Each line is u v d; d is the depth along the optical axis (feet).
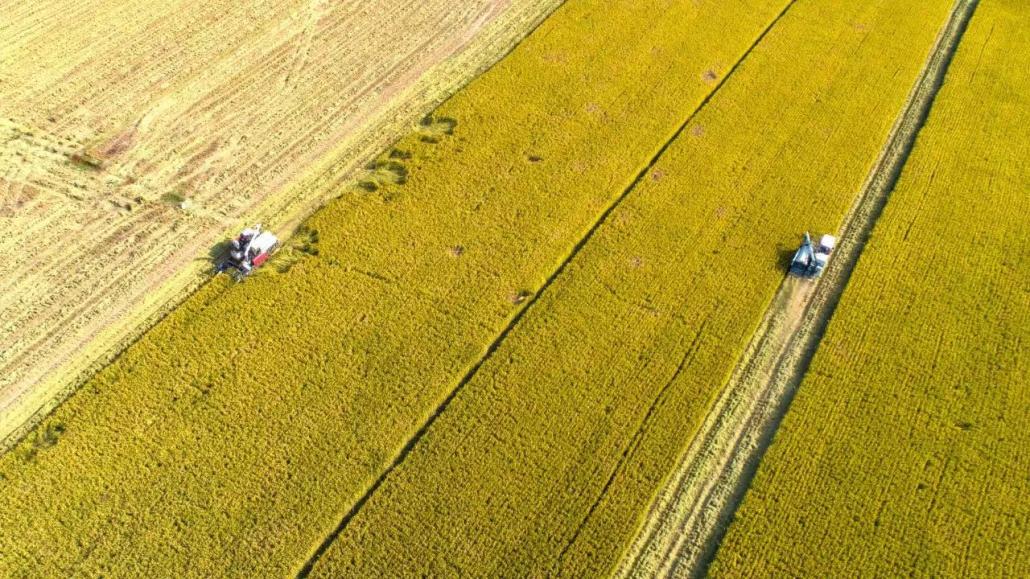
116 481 75.92
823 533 74.90
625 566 73.46
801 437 82.12
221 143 111.55
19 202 101.45
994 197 109.09
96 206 101.91
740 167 111.65
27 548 71.26
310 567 72.18
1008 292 96.84
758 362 90.02
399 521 74.69
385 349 88.07
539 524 75.10
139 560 71.10
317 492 76.33
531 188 106.73
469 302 93.35
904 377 87.66
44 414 81.51
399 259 97.25
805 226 104.22
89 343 87.81
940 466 80.02
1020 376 87.97
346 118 116.78
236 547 72.38
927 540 74.54
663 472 79.36
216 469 77.20
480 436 81.15
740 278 97.66
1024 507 77.05
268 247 96.02
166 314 91.09
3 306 90.33
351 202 103.60
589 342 90.02
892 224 104.73
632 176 109.81
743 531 74.90
